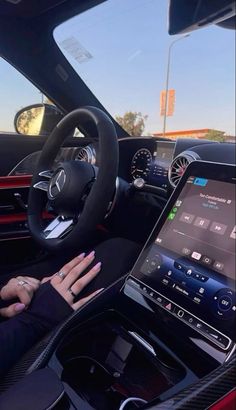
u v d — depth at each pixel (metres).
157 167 1.61
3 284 1.34
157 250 0.87
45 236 1.18
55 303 0.91
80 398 0.65
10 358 0.79
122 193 1.30
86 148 1.32
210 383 0.56
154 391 0.68
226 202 0.80
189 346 0.70
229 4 0.69
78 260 1.04
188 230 0.84
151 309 0.79
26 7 1.58
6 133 1.88
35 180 1.27
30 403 0.54
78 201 1.07
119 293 0.86
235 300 0.68
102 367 0.77
